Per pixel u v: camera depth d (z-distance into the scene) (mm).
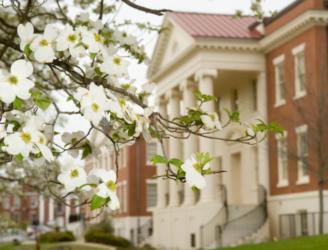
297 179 29484
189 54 33938
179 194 38500
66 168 3051
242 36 33062
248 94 35188
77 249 35000
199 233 32469
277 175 31391
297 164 29469
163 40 37688
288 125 30047
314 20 28359
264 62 33406
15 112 3266
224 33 33156
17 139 2951
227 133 36938
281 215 30000
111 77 3844
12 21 7738
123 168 54625
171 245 37094
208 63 32750
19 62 2906
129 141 3785
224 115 37594
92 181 3043
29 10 5242
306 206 28422
